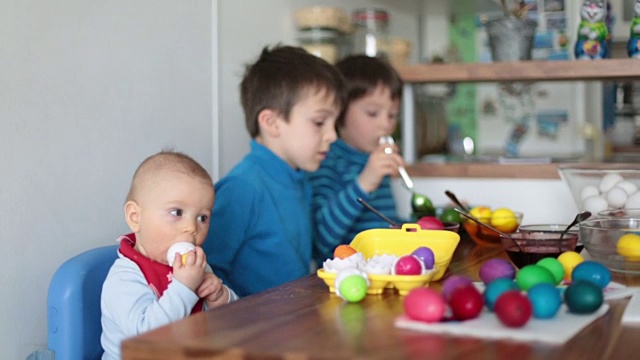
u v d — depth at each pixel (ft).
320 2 9.07
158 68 6.19
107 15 5.61
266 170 6.12
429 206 6.64
